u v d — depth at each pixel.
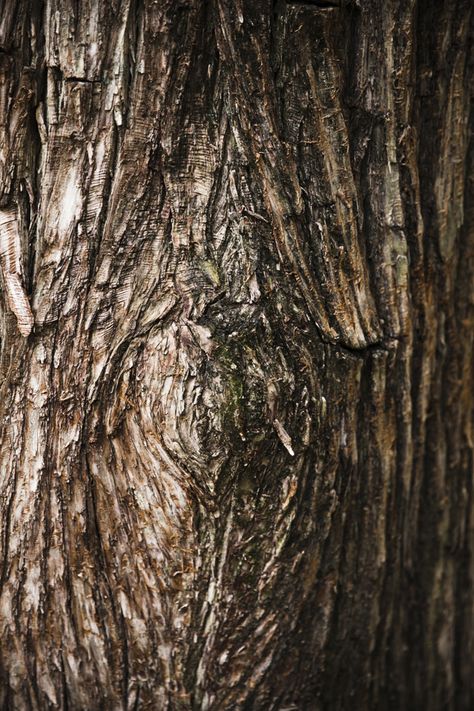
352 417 1.38
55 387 1.35
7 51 1.30
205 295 1.33
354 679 1.46
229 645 1.39
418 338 1.40
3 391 1.36
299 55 1.31
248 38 1.30
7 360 1.35
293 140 1.33
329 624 1.42
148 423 1.34
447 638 1.51
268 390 1.33
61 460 1.36
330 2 1.31
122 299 1.33
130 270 1.33
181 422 1.32
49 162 1.32
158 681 1.40
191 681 1.40
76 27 1.30
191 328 1.32
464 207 1.40
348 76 1.33
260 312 1.33
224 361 1.32
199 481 1.33
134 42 1.30
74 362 1.34
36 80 1.31
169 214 1.33
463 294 1.42
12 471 1.37
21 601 1.40
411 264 1.38
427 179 1.38
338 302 1.35
